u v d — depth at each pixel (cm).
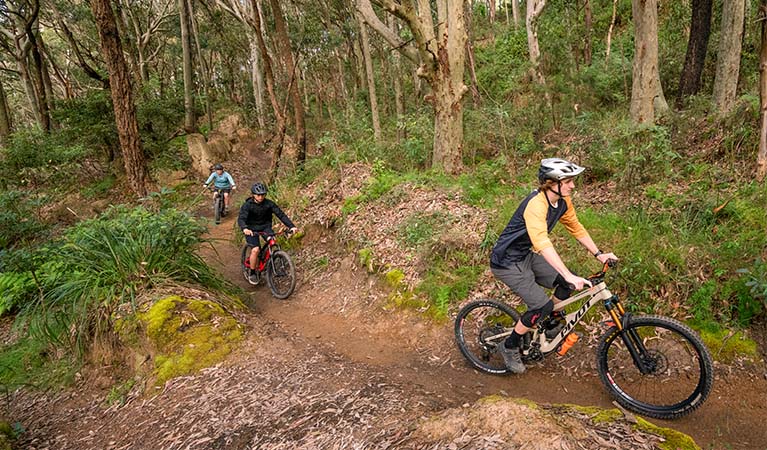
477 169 834
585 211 564
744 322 373
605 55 1377
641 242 464
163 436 345
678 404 311
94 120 1620
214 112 2505
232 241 981
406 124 1055
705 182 574
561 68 1222
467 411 274
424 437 265
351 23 1889
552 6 1711
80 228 615
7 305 667
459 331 425
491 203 655
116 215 650
